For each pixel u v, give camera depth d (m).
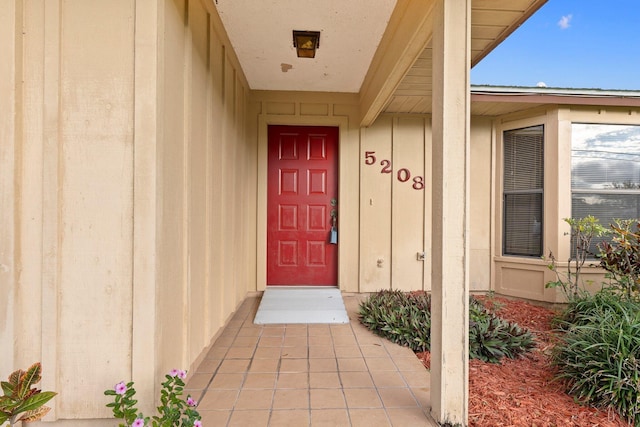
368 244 4.52
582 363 2.05
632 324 2.10
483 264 4.59
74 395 1.63
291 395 2.06
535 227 4.25
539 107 4.16
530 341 2.69
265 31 2.95
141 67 1.64
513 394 2.06
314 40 3.07
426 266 4.57
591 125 4.09
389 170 4.54
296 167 4.52
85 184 1.65
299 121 4.41
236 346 2.84
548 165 4.09
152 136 1.65
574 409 1.89
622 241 3.15
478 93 3.91
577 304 3.12
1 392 1.54
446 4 1.77
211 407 1.92
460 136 1.79
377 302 3.59
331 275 4.54
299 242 4.52
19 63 1.60
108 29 1.65
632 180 4.12
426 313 3.09
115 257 1.66
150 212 1.65
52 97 1.62
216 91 2.80
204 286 2.56
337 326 3.38
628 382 1.83
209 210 2.58
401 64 2.66
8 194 1.58
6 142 1.58
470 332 2.68
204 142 2.51
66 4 1.63
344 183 4.46
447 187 1.79
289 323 3.44
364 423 1.78
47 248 1.62
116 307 1.65
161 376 1.73
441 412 1.76
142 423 1.31
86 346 1.64
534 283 4.17
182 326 2.09
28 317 1.61
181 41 2.02
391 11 2.64
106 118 1.65
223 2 2.54
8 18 1.58
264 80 4.07
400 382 2.24
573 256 3.99
